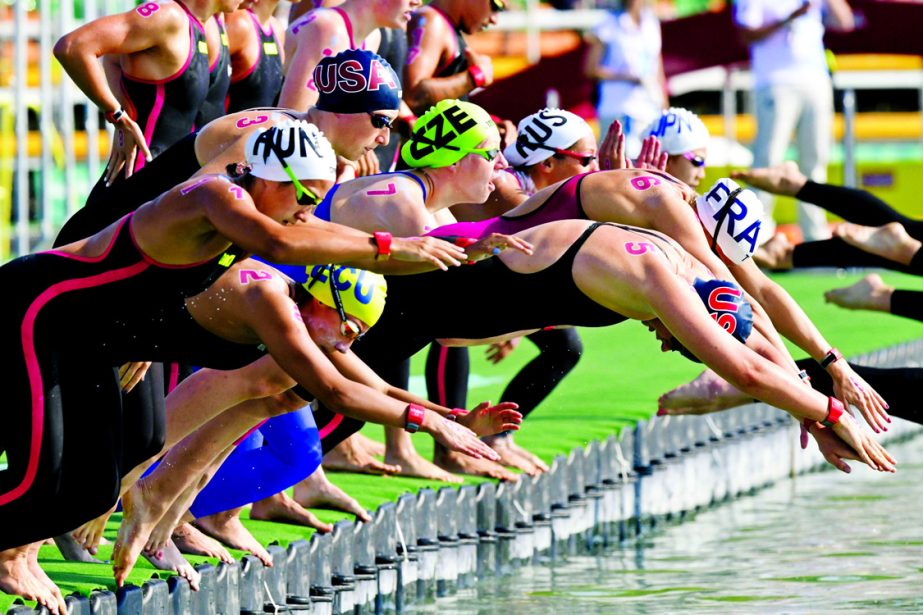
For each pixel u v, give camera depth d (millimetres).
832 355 21750
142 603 17391
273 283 17469
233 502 20047
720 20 65125
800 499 30828
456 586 23594
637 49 54750
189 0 24672
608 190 21531
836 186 30344
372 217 21406
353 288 18375
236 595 19281
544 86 66125
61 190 66938
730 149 71500
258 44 27016
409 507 23266
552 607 21594
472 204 24938
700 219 21516
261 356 18781
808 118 56031
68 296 16484
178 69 24438
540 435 29172
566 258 19750
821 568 23562
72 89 56688
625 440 29625
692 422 32031
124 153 23906
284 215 16594
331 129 20250
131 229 16422
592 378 37688
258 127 20047
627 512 29219
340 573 21594
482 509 25047
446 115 21719
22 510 16469
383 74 20203
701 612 20828
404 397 18312
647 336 46969
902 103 89688
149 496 18375
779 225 67875
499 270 20219
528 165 24766
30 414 16344
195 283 16703
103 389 16859
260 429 20047
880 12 65688
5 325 16391
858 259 29656
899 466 34156
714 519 29188
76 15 63188
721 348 18719
